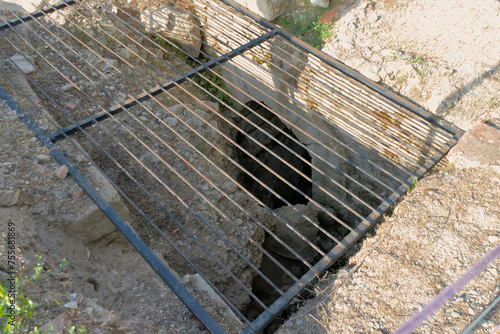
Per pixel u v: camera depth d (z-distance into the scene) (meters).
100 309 2.89
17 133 3.98
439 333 2.89
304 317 3.18
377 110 5.18
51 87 5.14
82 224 3.53
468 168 4.03
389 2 5.64
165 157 5.14
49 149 3.93
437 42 5.05
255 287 6.95
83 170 3.88
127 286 3.44
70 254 3.42
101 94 5.39
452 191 3.85
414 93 4.90
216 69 6.80
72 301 2.84
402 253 3.45
